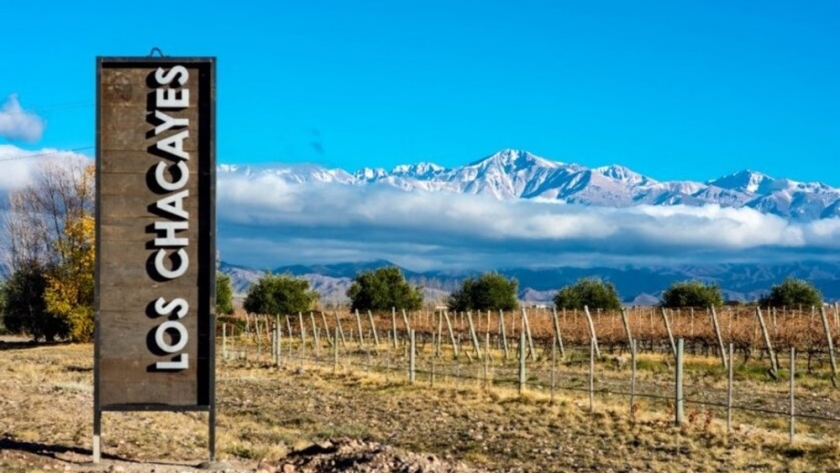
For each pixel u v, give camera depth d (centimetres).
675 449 1864
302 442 1892
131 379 1308
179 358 1313
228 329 6688
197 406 1317
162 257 1302
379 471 1302
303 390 3067
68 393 2588
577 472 1631
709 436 1991
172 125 1297
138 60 1295
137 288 1305
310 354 4891
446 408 2541
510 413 2408
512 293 6412
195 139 1303
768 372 3497
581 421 2242
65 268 6303
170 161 1303
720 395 2845
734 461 1741
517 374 3534
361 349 5100
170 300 1308
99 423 1309
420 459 1416
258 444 1811
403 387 3030
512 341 5184
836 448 1825
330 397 2861
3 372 3572
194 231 1305
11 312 6556
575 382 3219
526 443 1952
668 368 3769
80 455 1423
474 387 2911
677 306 5962
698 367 3809
